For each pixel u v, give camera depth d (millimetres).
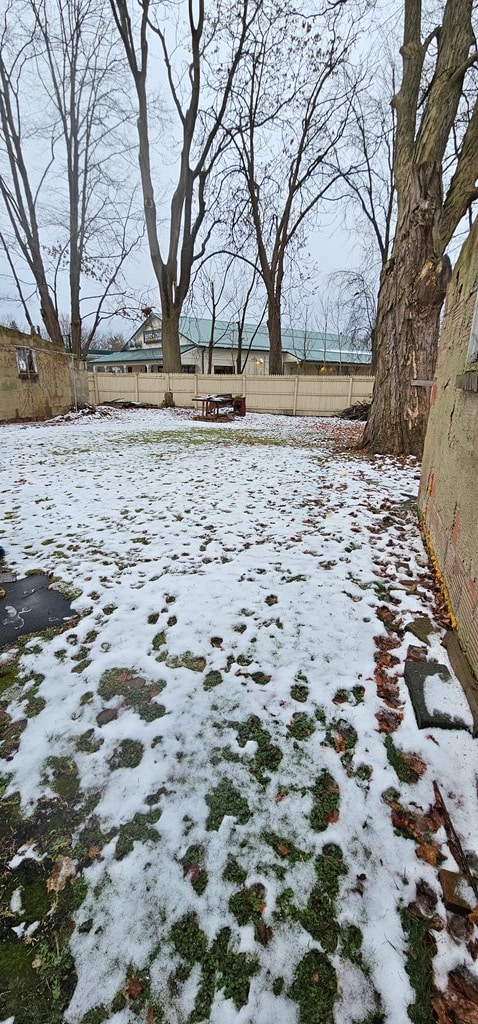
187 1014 951
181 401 17656
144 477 5383
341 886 1179
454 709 1661
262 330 32531
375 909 1126
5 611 2520
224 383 17328
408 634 2209
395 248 6227
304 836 1305
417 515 3916
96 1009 963
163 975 1012
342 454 7043
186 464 6199
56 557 3176
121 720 1737
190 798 1424
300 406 16969
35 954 1057
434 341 6344
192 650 2154
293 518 3871
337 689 1876
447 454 2732
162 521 3824
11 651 2182
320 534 3494
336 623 2326
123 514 4016
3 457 6605
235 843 1289
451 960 1024
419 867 1213
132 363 29016
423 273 5953
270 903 1145
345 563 2988
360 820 1342
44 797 1439
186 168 14875
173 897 1160
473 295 2275
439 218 5816
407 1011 949
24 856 1269
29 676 2006
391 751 1567
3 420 11203
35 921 1118
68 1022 943
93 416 13461
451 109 5406
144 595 2646
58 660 2111
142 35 13469
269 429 11242
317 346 33656
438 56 5504
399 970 1012
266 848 1276
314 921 1107
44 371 12711
